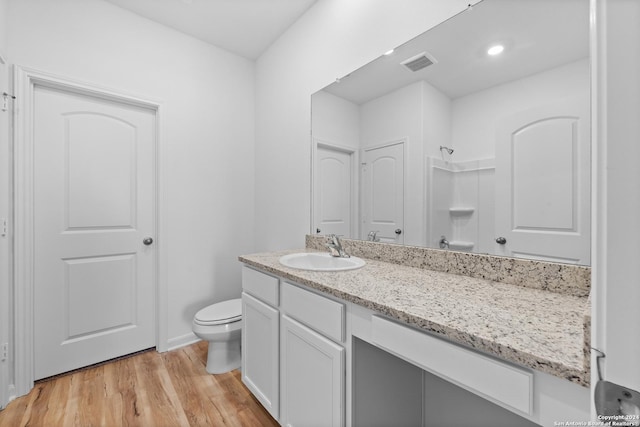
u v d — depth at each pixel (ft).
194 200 7.48
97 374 5.84
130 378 5.72
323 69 6.14
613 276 1.00
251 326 5.05
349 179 5.55
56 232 5.76
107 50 6.17
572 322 2.25
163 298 6.92
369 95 5.14
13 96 5.09
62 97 5.84
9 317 5.03
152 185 7.00
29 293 5.28
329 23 5.97
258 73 8.47
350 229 5.54
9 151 5.05
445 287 3.28
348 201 5.57
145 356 6.65
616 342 0.99
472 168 3.78
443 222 4.09
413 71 4.46
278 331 4.32
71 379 5.65
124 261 6.59
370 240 5.16
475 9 3.76
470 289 3.20
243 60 8.43
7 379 4.92
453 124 3.97
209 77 7.75
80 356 6.02
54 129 5.74
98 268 6.26
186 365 6.26
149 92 6.73
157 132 6.96
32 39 5.32
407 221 4.57
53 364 5.71
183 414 4.71
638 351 0.95
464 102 3.85
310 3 6.36
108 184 6.39
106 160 6.37
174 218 7.14
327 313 3.37
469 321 2.27
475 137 3.75
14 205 5.08
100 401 4.99
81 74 5.85
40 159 5.58
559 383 1.74
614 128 0.99
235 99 8.25
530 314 2.42
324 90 6.11
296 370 3.91
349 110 5.53
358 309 3.06
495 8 3.59
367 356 3.30
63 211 5.85
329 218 6.03
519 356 1.82
